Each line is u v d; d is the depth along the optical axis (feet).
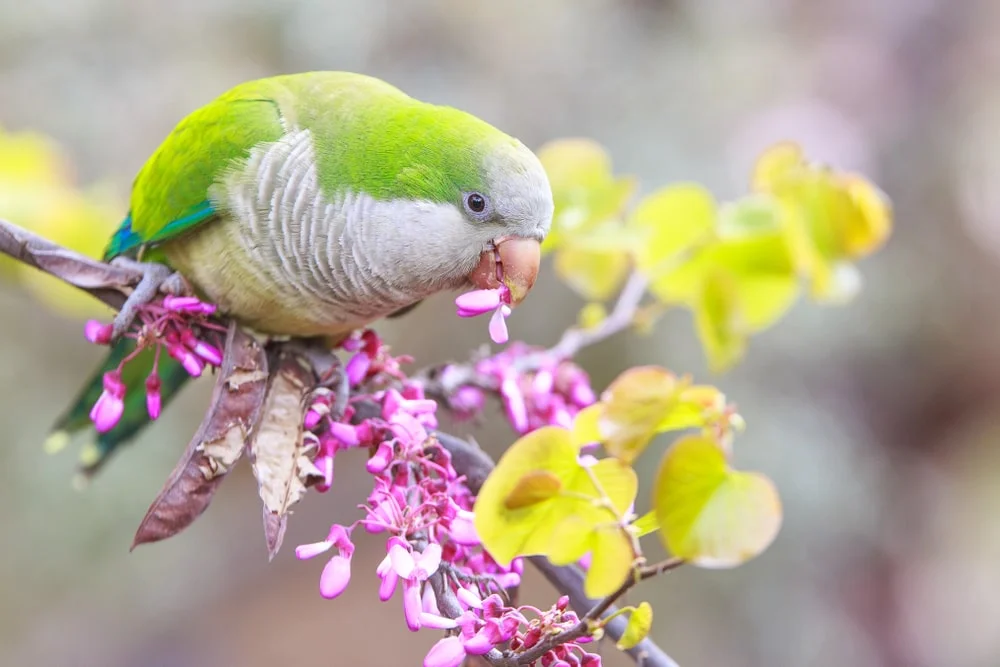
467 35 36.63
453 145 14.94
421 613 10.91
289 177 15.55
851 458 39.32
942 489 44.78
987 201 43.29
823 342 38.52
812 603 37.50
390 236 15.20
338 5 35.24
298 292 15.96
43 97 34.27
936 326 43.04
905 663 41.01
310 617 42.86
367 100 15.93
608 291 18.78
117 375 13.61
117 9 35.22
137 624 38.47
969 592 43.06
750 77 38.09
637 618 10.56
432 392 15.90
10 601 35.19
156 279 14.87
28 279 20.58
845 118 41.52
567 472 11.27
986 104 43.68
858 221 17.84
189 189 15.93
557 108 36.68
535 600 38.73
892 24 43.14
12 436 35.32
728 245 18.24
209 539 41.88
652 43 38.52
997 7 43.73
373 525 11.48
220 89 34.96
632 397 11.28
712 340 18.34
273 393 13.83
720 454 10.70
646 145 36.24
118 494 36.35
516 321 35.60
